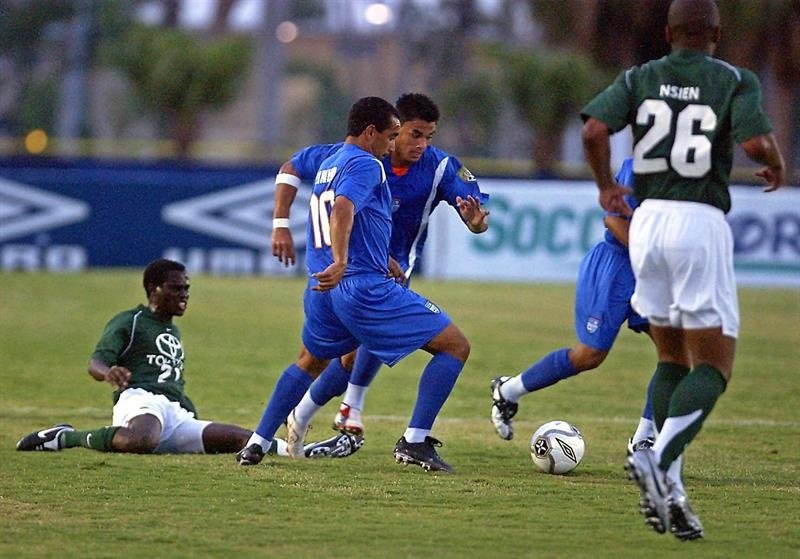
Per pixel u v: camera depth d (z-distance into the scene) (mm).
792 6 115625
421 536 21000
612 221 27328
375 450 30156
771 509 23625
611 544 20656
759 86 20656
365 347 26734
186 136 127250
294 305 66000
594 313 28344
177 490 24391
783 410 38375
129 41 129875
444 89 145375
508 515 22703
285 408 26875
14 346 49562
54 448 28703
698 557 19859
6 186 77562
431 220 79812
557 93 118625
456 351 26406
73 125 165375
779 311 67688
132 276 76312
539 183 79562
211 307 64375
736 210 78750
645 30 119000
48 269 78000
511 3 155000
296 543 20406
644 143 20797
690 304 20453
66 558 19312
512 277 79812
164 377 29219
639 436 28078
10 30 184875
